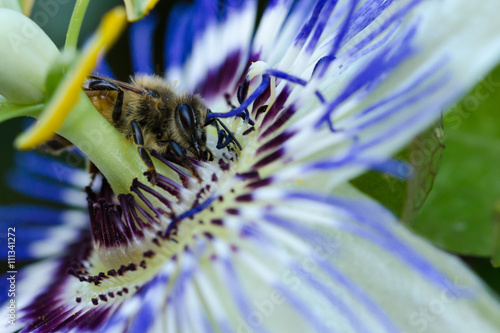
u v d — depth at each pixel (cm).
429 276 7
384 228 7
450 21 7
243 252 7
